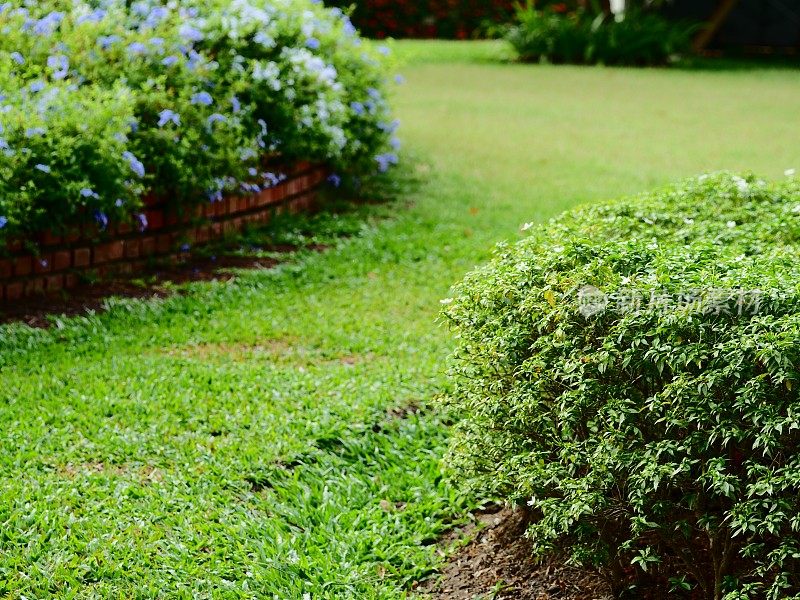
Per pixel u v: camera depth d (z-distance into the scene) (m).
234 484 4.20
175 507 3.99
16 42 7.18
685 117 13.55
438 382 5.14
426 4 23.36
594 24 19.69
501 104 14.54
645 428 3.22
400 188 9.45
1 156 5.85
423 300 6.45
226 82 7.99
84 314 6.05
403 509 4.23
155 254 6.99
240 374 5.17
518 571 3.74
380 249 7.48
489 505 4.28
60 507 3.92
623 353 3.15
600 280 3.40
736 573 3.27
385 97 9.68
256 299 6.40
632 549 3.29
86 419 4.62
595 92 15.91
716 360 3.02
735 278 3.28
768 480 2.89
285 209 8.27
